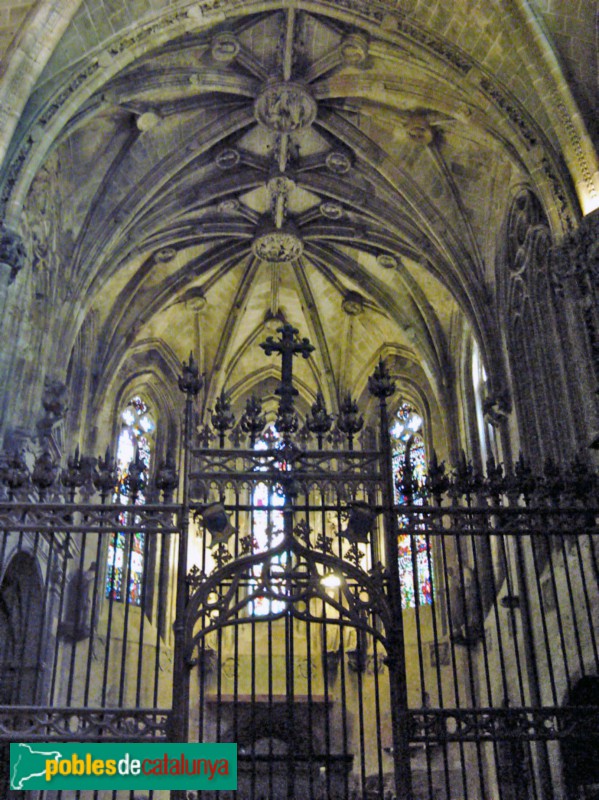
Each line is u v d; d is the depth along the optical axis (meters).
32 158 19.94
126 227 26.42
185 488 11.40
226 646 31.06
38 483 11.45
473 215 26.16
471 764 25.77
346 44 22.86
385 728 28.94
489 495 11.92
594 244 17.73
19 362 21.98
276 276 33.44
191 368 12.28
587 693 18.22
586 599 11.25
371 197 27.91
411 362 34.31
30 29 19.14
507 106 21.00
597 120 19.31
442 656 28.19
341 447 32.81
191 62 23.58
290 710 10.39
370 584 11.15
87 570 26.94
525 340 23.50
